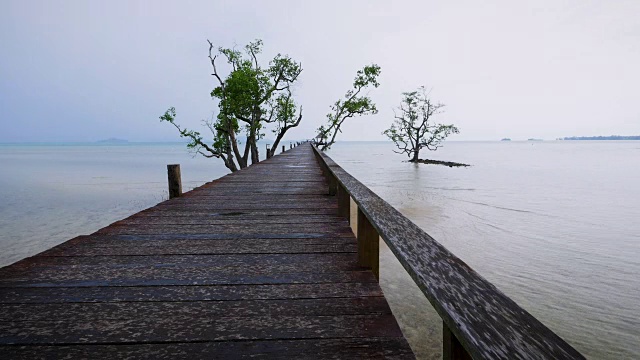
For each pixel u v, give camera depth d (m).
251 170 9.63
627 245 11.79
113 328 1.56
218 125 23.36
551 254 10.75
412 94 49.38
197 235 3.14
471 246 11.66
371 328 1.56
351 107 27.47
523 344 0.53
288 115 24.03
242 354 1.38
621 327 6.30
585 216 16.83
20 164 71.25
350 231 3.30
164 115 21.61
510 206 19.45
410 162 60.41
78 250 2.68
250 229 3.37
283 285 2.04
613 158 79.31
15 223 16.34
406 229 1.34
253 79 21.41
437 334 5.54
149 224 3.56
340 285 2.04
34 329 1.55
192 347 1.42
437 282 0.80
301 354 1.37
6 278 2.12
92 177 40.72
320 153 7.41
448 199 21.84
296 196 5.35
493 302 0.69
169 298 1.87
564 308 7.07
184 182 33.25
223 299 1.85
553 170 45.75
